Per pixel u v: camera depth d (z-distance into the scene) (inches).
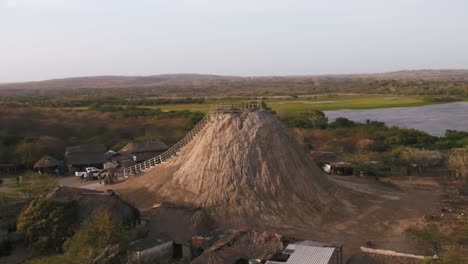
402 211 1855.3
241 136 1979.6
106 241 1325.0
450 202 1978.3
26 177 2090.3
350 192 2039.9
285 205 1801.2
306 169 1987.0
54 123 4084.6
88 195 1681.8
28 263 1315.2
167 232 1555.1
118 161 2824.8
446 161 2630.4
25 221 1507.1
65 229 1493.6
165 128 4106.8
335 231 1648.6
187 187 1920.5
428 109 5969.5
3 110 4202.8
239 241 1429.6
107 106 5324.8
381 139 3575.3
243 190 1827.0
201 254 1353.3
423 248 1464.1
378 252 1392.7
